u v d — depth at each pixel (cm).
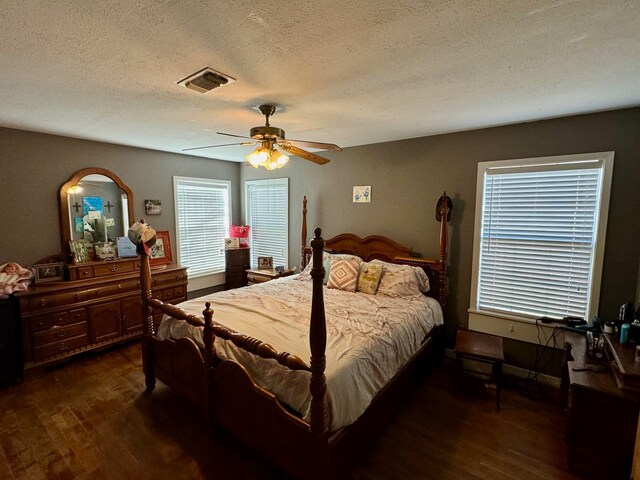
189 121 289
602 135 256
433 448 209
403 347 235
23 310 288
